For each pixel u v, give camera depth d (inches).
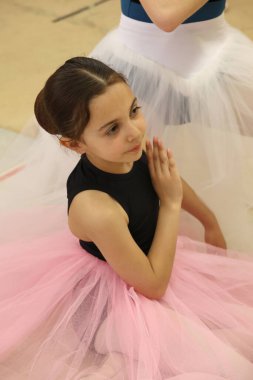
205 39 54.7
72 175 42.4
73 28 121.2
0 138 83.7
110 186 40.8
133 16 53.9
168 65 54.9
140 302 42.0
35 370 40.5
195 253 48.9
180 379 38.4
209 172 56.2
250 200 61.6
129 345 39.8
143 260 40.8
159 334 40.2
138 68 55.7
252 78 56.3
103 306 42.6
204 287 45.2
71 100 37.2
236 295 46.5
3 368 41.1
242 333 42.2
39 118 40.9
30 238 51.1
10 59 109.7
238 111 56.5
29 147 65.7
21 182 60.2
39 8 131.8
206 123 55.9
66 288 43.7
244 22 117.7
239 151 56.9
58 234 50.0
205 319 42.8
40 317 42.6
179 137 56.6
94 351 41.7
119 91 37.4
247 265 48.6
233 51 56.9
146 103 56.4
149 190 43.9
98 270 44.1
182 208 53.2
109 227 39.1
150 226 43.8
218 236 54.6
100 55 58.1
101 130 37.8
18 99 95.3
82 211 39.8
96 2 133.5
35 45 114.9
